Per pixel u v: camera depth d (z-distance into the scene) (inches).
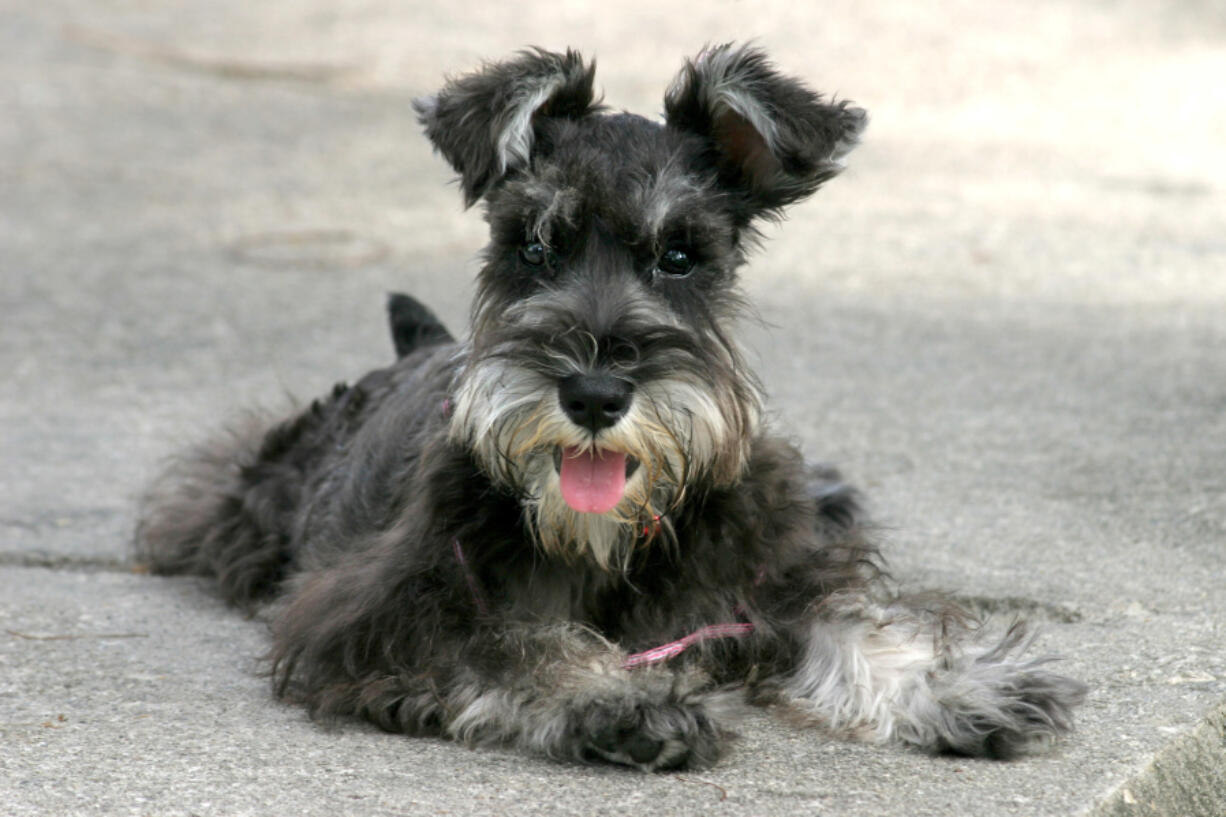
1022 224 739.4
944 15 1293.1
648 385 253.4
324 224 745.6
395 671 261.7
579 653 258.1
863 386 502.0
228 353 552.1
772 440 296.7
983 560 348.2
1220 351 531.2
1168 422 453.1
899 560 348.5
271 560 346.9
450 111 280.5
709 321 275.4
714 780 235.8
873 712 257.8
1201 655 285.7
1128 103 1032.8
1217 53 1181.7
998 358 530.9
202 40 1186.6
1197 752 250.7
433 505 270.1
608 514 260.7
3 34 1186.0
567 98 283.6
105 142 907.4
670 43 1160.2
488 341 267.3
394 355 547.5
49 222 745.6
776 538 284.8
